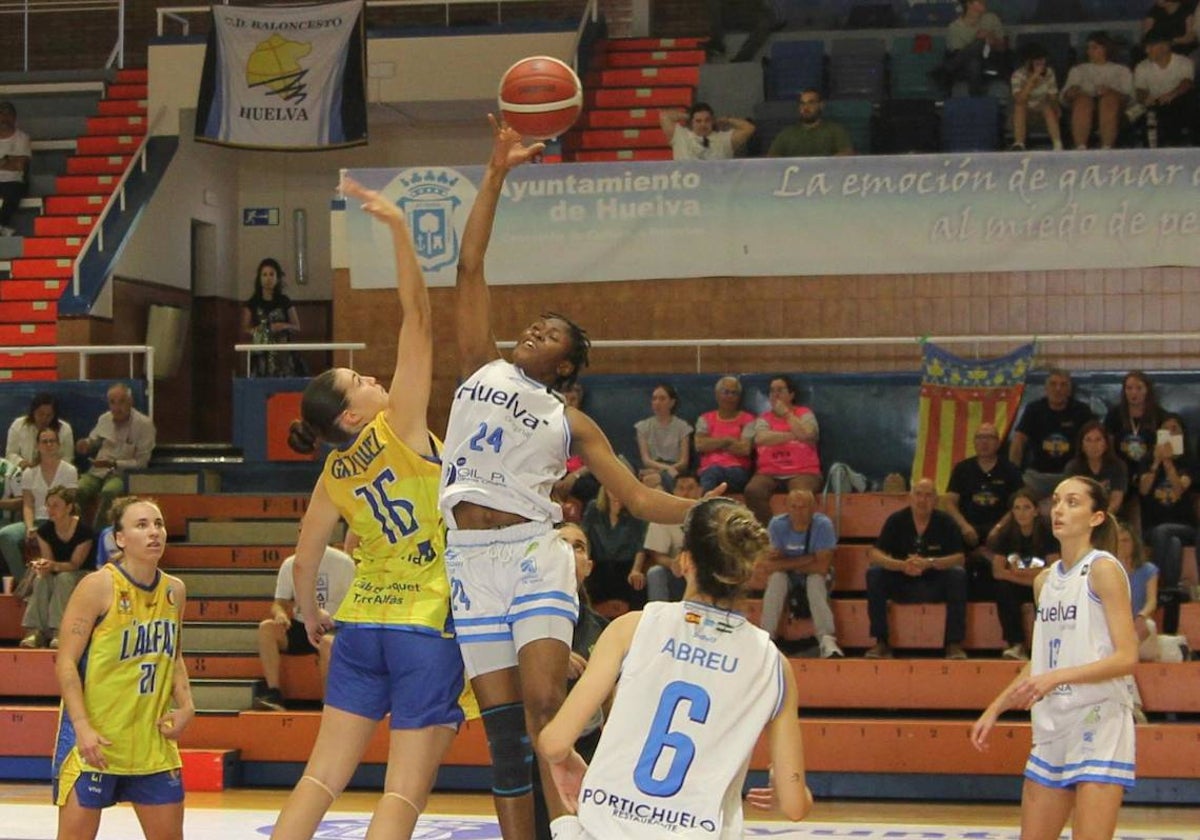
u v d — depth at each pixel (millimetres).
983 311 16672
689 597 5305
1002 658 13422
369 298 17438
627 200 17062
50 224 21219
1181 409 15820
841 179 16844
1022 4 23250
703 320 17031
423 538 6543
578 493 14938
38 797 12492
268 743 13188
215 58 20641
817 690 13117
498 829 10781
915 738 12531
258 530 15836
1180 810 12062
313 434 6688
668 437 15523
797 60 21703
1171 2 20219
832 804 12352
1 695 13984
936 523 13648
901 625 13641
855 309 16875
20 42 25812
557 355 6402
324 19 20641
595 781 5020
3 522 16453
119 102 23297
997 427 15180
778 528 13750
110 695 7707
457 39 22016
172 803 7922
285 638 13797
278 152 23391
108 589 7758
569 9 24609
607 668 5168
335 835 10438
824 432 16359
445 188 17156
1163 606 13422
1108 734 7262
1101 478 13992
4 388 17781
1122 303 16469
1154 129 19406
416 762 6426
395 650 6457
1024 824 7516
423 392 6590
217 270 23141
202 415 22938
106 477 16609
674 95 21469
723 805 5035
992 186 16625
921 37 22109
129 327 20516
